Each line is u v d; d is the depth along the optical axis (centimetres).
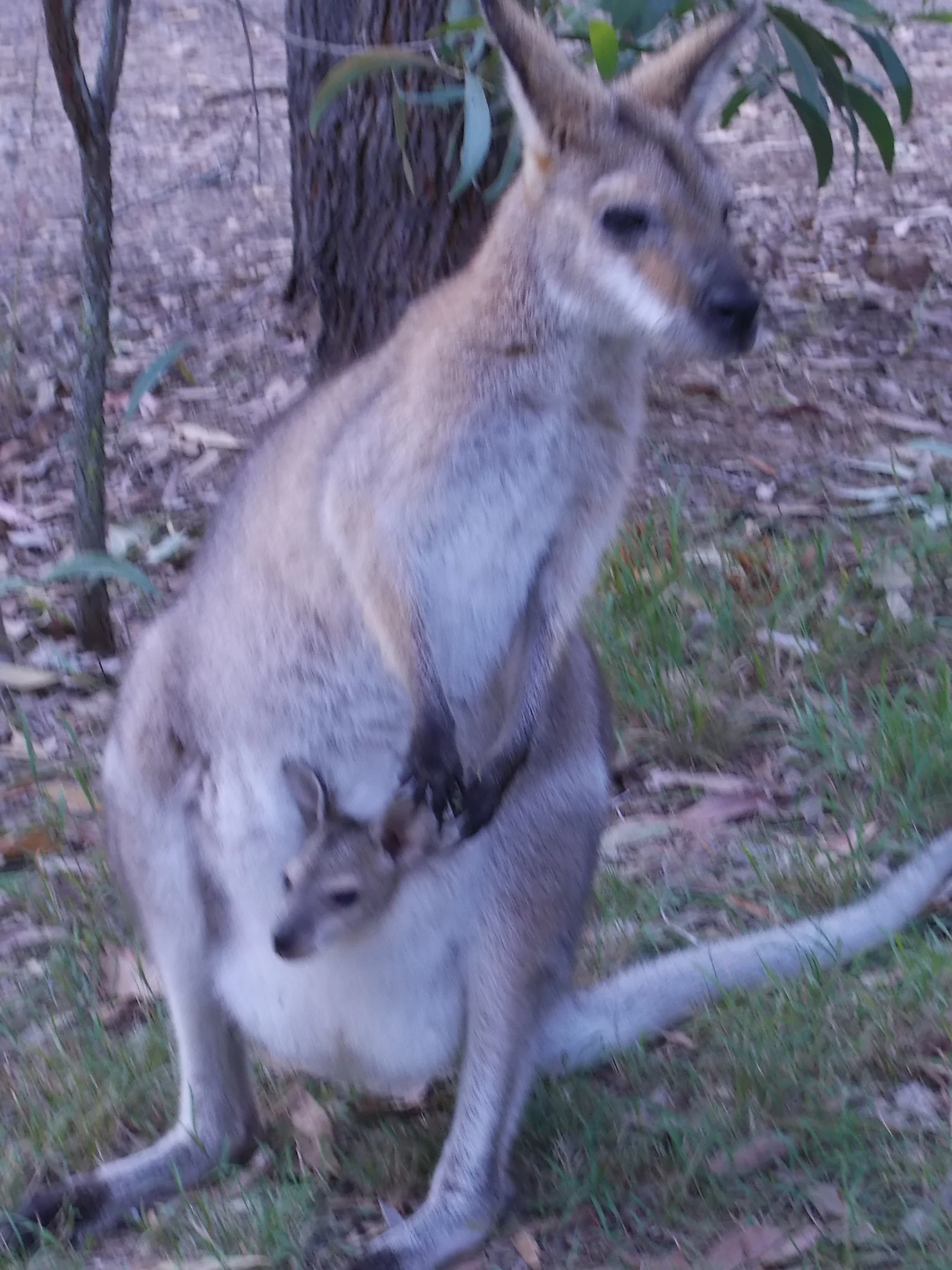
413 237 759
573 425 414
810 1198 395
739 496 756
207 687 428
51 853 570
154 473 800
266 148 1118
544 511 416
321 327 803
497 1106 404
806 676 630
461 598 416
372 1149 434
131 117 1167
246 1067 438
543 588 423
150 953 441
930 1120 417
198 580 443
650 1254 387
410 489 403
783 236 991
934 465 768
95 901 536
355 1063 425
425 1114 450
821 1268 371
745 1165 408
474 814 401
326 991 411
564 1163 416
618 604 652
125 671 496
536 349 408
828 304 917
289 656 421
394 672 418
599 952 500
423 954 412
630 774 595
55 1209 410
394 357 422
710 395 838
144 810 430
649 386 845
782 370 857
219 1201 418
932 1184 393
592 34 504
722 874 541
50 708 655
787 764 591
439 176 743
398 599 404
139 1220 413
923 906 500
